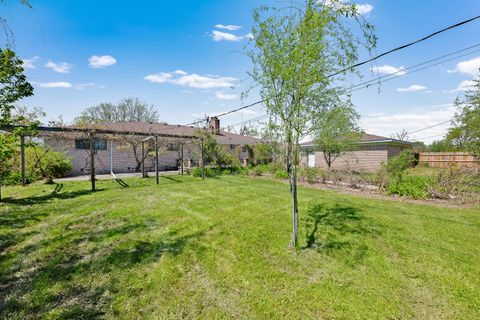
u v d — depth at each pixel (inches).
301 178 507.2
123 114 1544.0
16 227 199.8
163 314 98.0
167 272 129.5
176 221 217.6
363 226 203.5
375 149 764.0
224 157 715.4
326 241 171.5
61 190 380.5
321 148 575.5
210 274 128.4
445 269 134.5
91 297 108.5
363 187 400.8
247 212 248.4
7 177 426.6
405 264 139.9
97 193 356.5
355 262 141.9
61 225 205.5
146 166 795.4
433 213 249.0
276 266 137.3
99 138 483.8
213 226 203.6
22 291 111.9
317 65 132.5
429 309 101.7
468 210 264.2
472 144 387.2
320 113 146.8
